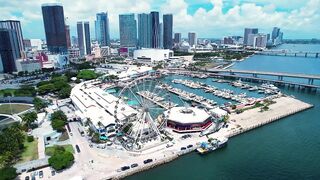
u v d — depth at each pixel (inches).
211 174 5767.7
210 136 7559.1
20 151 6466.5
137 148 6712.6
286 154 6658.5
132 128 7426.2
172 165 6136.8
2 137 6353.3
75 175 5487.2
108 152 6550.2
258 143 7313.0
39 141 7052.2
